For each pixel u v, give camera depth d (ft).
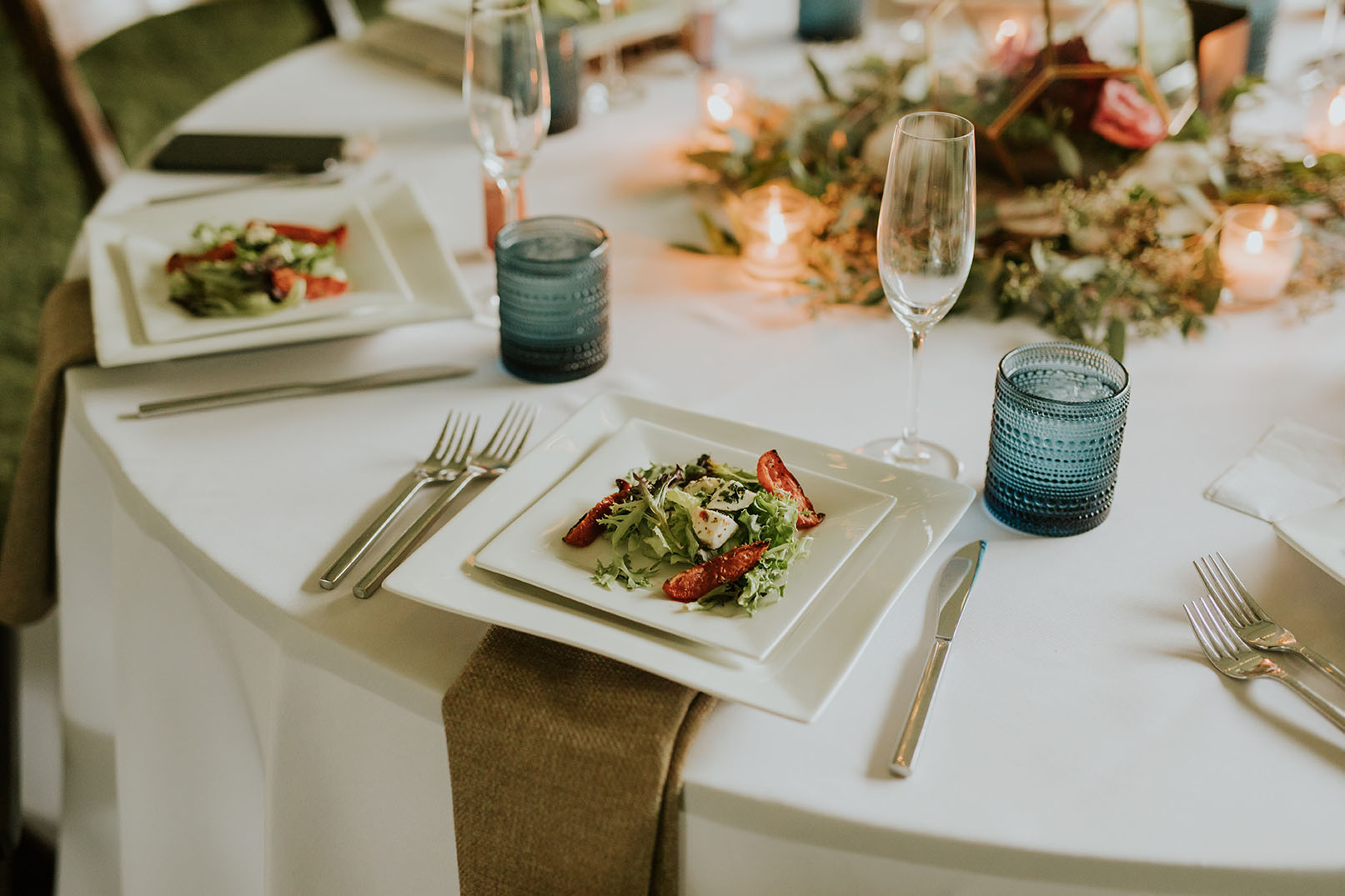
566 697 2.22
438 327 3.70
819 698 2.10
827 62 5.59
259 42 12.40
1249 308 3.76
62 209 10.80
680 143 4.99
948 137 2.72
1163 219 3.72
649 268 4.07
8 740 3.75
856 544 2.50
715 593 2.33
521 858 2.30
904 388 3.38
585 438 2.93
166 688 3.22
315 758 2.64
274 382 3.37
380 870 2.73
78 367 3.40
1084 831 2.00
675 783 2.12
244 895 3.37
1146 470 2.96
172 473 2.95
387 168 4.67
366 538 2.67
